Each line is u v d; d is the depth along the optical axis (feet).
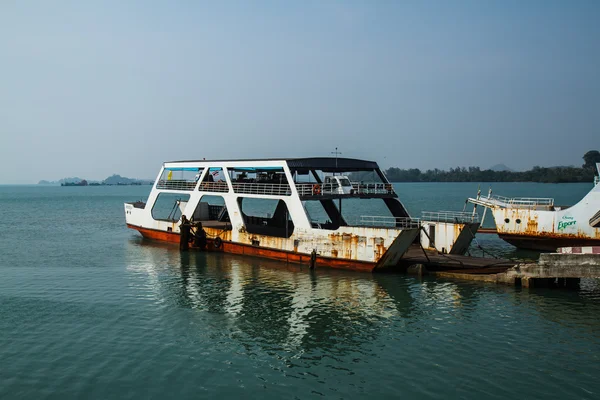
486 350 59.16
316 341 62.80
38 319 71.51
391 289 84.69
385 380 52.34
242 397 49.26
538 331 64.80
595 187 113.60
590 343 60.80
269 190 110.63
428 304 76.48
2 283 92.73
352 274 94.58
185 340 63.41
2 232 173.88
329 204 119.55
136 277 96.94
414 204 321.32
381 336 64.08
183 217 123.34
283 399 48.85
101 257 118.83
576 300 77.56
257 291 85.20
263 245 109.91
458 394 49.21
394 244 90.33
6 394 49.85
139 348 60.95
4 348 61.00
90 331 66.69
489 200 140.26
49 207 331.98
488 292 82.23
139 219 146.41
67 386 51.49
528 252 123.13
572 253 82.99
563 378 52.21
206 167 122.93
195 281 92.99
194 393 50.08
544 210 123.03
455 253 104.01
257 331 66.39
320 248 99.71
